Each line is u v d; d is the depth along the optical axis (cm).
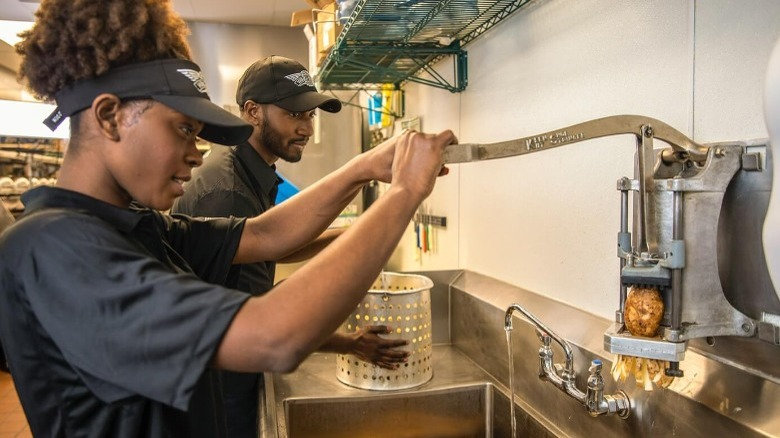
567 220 138
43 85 70
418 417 152
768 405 82
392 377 151
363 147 351
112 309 61
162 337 60
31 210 69
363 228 69
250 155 153
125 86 67
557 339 116
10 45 329
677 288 80
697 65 98
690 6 99
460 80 197
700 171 86
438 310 195
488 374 165
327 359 180
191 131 74
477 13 162
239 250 102
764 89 63
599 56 124
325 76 236
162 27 71
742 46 89
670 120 104
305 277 64
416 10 153
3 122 280
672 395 98
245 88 158
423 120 243
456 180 210
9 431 265
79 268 62
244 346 61
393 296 147
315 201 107
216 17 369
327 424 147
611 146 121
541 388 138
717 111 94
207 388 85
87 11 65
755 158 84
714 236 83
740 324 84
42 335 66
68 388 68
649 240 85
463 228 204
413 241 272
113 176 72
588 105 128
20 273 64
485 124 183
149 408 72
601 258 126
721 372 91
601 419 117
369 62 215
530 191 156
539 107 149
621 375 88
